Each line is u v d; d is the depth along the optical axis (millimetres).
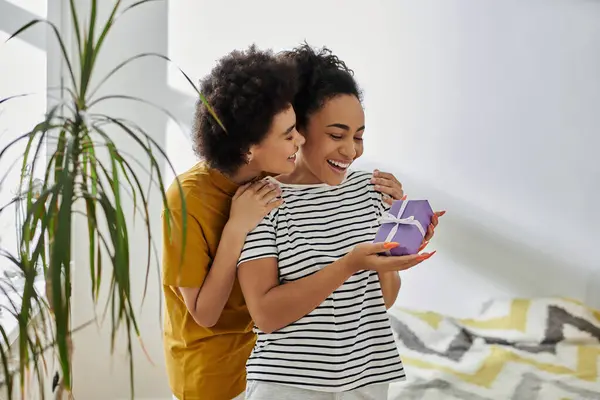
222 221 1472
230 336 1531
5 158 2174
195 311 1441
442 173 2959
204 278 1452
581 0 2875
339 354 1384
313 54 1490
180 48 2744
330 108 1430
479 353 2721
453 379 2525
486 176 2965
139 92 2730
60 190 1015
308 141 1466
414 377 2551
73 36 2582
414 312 2945
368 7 2840
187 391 1542
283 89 1389
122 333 2789
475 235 2996
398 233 1381
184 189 1458
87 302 2750
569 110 2932
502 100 2926
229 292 1443
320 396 1391
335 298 1404
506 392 2443
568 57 2906
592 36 2891
